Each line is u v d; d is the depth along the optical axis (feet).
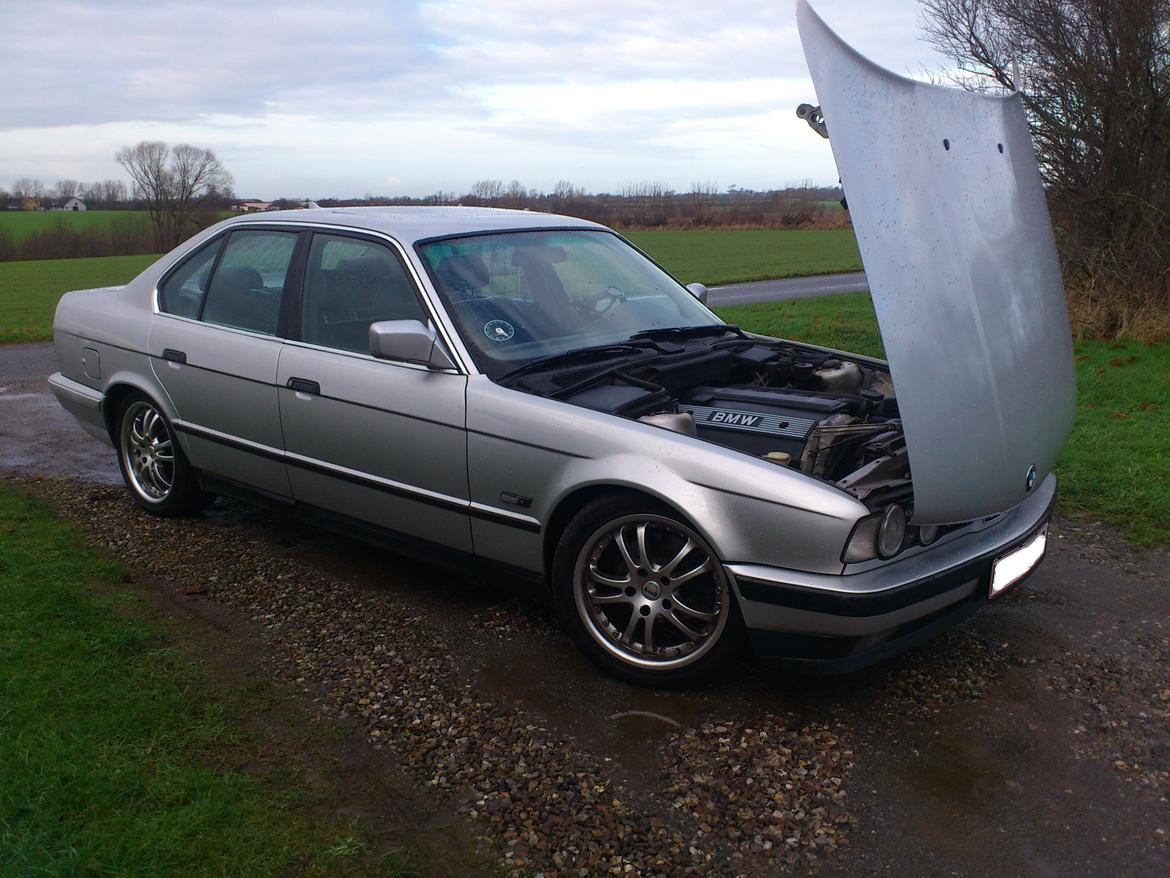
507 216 15.84
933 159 10.66
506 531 12.25
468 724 10.52
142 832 8.19
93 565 14.53
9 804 8.31
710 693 11.35
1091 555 16.03
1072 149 38.99
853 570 10.16
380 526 13.89
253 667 11.64
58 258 179.63
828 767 9.89
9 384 32.09
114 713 10.09
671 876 8.23
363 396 13.30
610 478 11.02
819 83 10.25
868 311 55.88
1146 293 37.27
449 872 8.16
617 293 15.12
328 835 8.46
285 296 14.82
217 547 15.88
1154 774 9.87
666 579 11.14
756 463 10.50
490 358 12.68
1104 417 24.79
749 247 153.89
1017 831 8.93
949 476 10.27
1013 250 11.27
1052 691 11.54
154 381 16.49
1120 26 36.63
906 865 8.45
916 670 12.04
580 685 11.48
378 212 15.57
